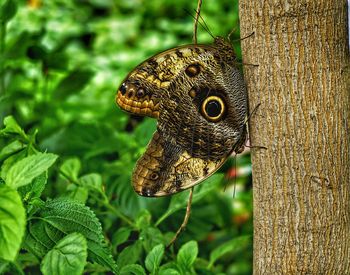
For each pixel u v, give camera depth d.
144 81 1.00
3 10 1.35
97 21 3.02
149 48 2.80
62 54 1.41
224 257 1.34
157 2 3.10
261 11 0.98
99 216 1.20
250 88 0.99
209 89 1.00
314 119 0.98
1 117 1.33
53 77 1.54
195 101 1.00
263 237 1.00
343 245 0.99
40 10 2.83
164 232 1.24
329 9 0.97
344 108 0.98
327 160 0.98
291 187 0.98
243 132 1.00
